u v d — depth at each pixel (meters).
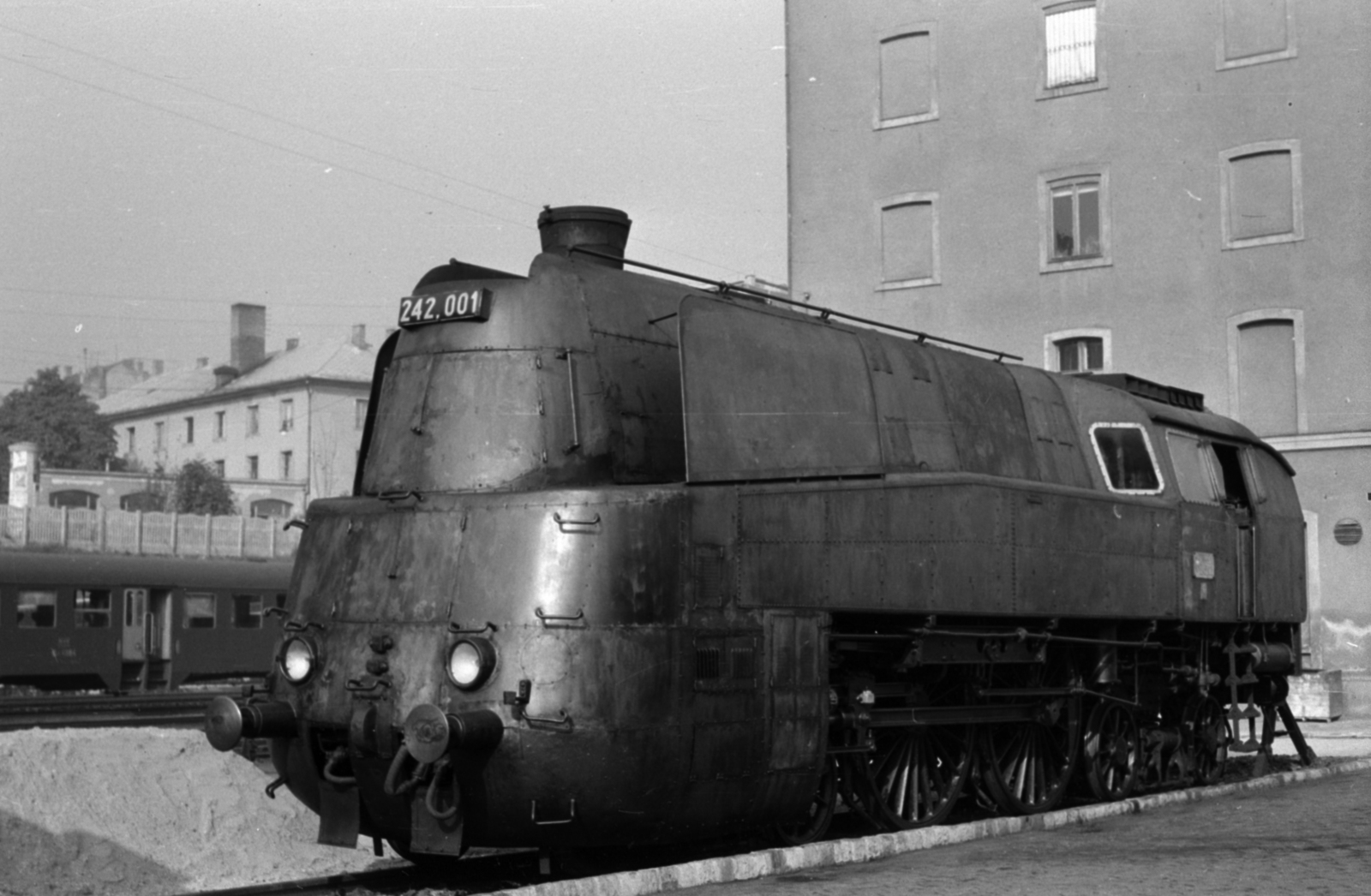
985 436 11.58
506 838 7.96
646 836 8.19
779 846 9.52
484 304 8.95
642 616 8.07
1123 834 10.31
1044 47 28.92
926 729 10.89
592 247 9.89
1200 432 14.43
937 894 7.60
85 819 9.60
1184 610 13.43
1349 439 25.67
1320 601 25.80
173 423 74.62
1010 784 11.72
